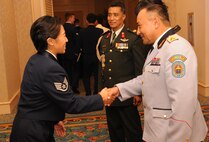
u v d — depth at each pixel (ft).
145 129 5.31
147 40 5.17
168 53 4.72
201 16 15.72
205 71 15.75
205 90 15.78
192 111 4.56
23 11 17.85
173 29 5.11
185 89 4.48
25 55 18.17
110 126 8.30
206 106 13.96
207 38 15.47
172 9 19.24
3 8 14.58
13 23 17.06
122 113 7.87
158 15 4.99
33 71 5.30
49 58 5.36
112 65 7.80
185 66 4.53
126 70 7.74
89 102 5.49
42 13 18.10
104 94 5.95
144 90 5.21
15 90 16.55
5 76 14.40
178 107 4.49
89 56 17.12
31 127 5.26
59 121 5.83
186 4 17.56
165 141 4.83
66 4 36.60
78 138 10.89
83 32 17.03
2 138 11.18
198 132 5.20
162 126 4.87
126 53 7.67
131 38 7.63
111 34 8.04
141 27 5.11
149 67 5.05
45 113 5.35
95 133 11.34
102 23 18.52
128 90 6.28
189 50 4.68
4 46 14.42
